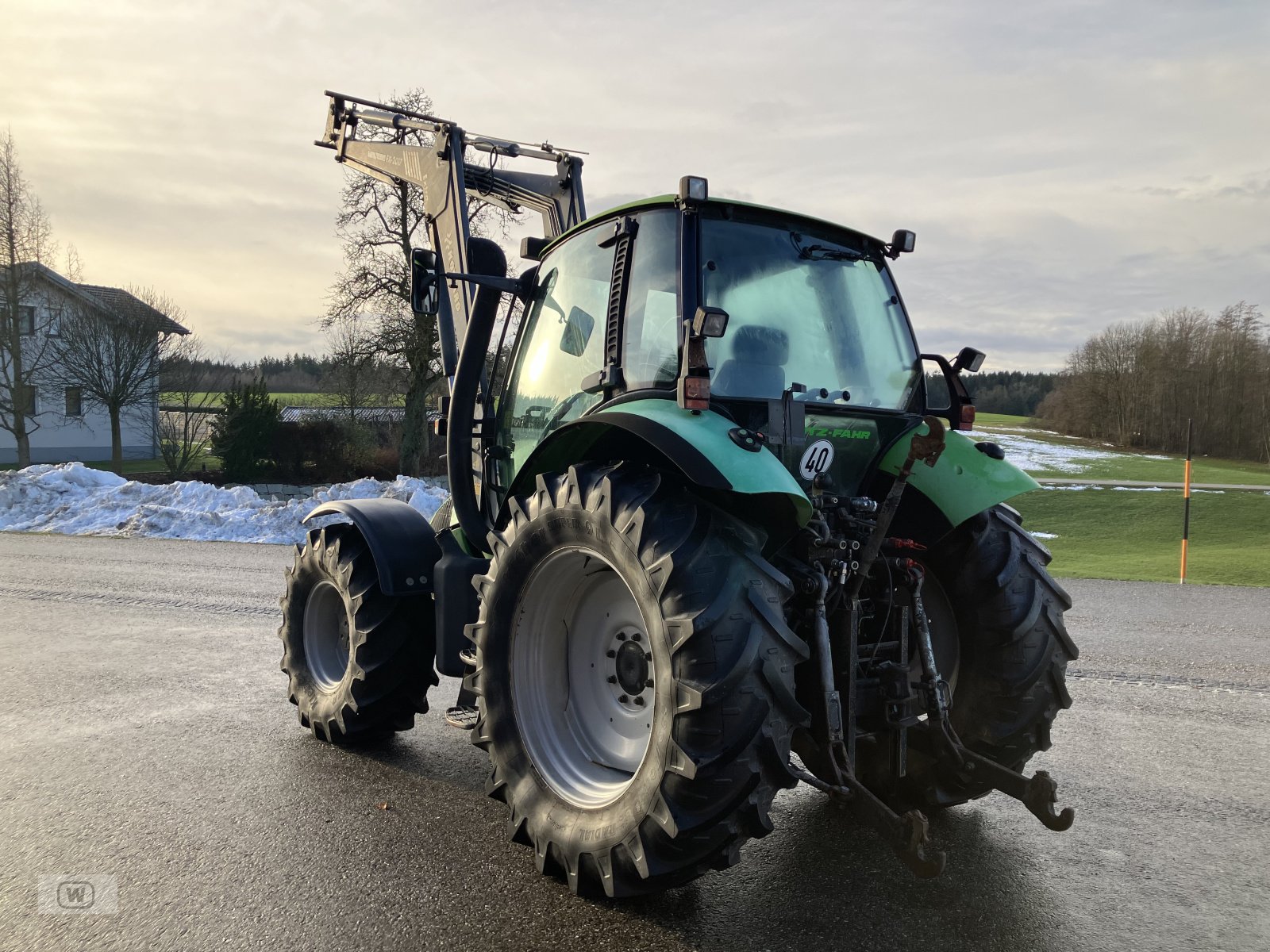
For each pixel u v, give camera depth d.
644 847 2.65
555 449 3.38
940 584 3.64
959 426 3.86
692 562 2.64
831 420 3.38
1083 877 3.16
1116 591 10.27
